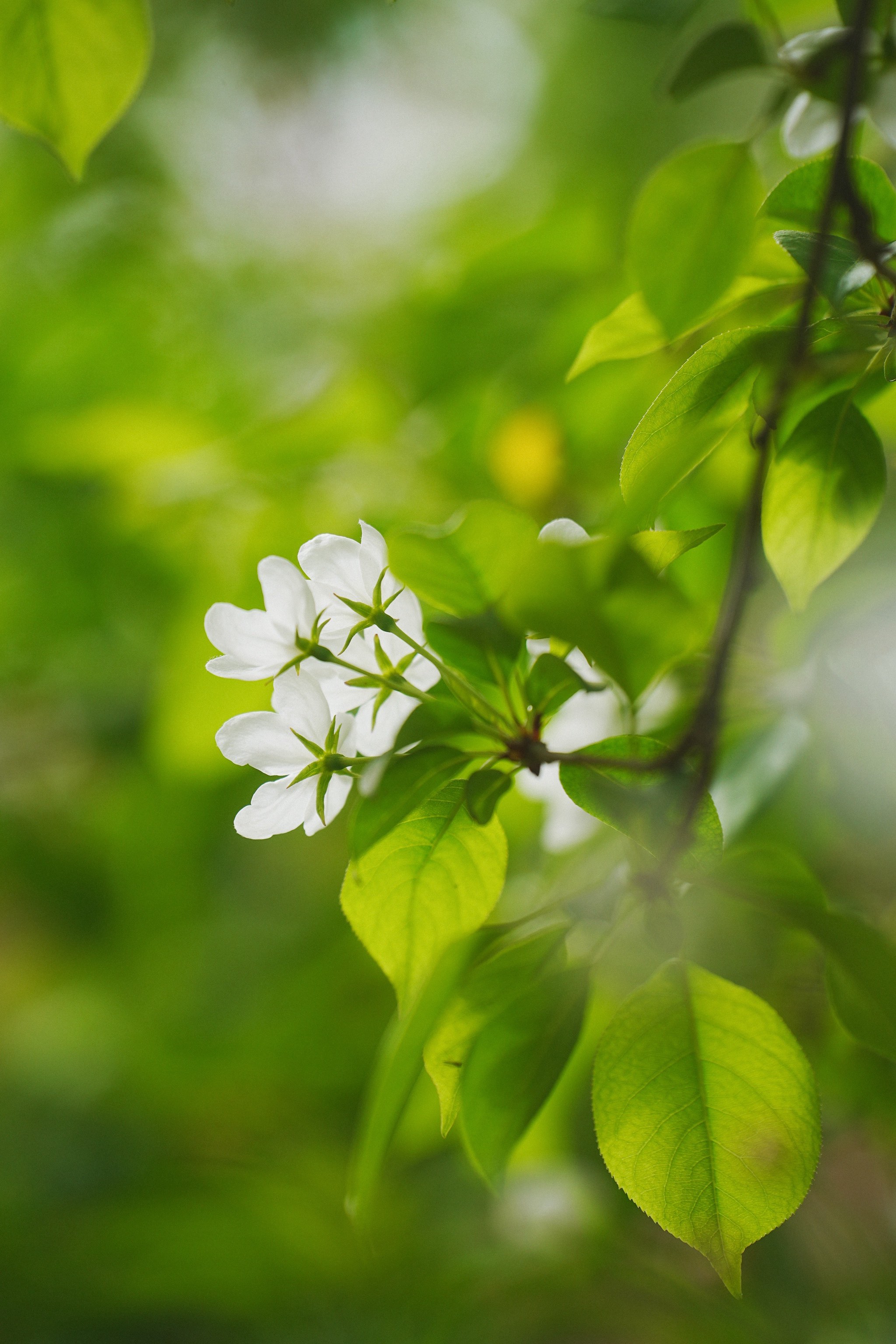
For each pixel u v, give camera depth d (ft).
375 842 2.03
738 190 2.24
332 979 4.79
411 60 5.65
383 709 2.09
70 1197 5.74
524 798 2.80
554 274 3.55
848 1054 2.63
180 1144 5.84
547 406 2.94
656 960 2.36
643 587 1.96
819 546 2.15
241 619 2.07
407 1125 3.00
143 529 3.80
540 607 1.97
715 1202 2.05
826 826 2.56
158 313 4.94
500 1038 2.11
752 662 2.58
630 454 2.07
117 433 3.51
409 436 3.36
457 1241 4.39
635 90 5.24
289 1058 5.21
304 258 5.22
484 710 2.05
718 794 2.44
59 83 2.28
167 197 5.32
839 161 2.07
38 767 5.86
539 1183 3.55
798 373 2.04
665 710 2.50
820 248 2.03
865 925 2.06
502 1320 3.91
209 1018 5.82
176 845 5.43
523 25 5.82
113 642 4.96
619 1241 3.61
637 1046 2.08
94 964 6.26
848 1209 3.62
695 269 2.25
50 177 5.28
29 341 4.86
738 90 4.96
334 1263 4.56
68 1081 6.22
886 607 2.51
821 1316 3.54
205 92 5.48
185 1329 4.90
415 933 2.09
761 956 2.45
